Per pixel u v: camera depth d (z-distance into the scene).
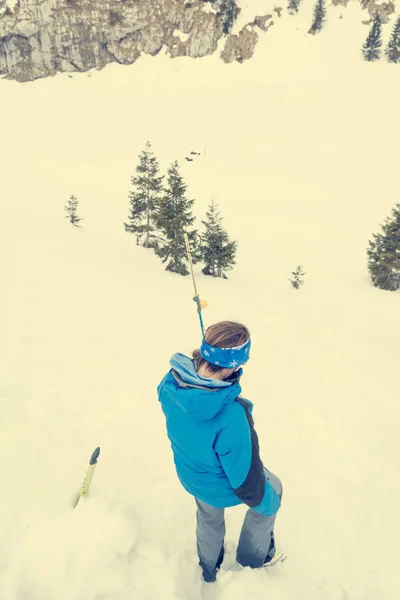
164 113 117.81
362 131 98.88
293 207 66.56
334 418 6.34
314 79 125.06
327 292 29.45
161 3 138.62
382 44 131.50
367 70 124.25
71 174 80.12
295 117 109.75
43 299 12.34
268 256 44.09
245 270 37.12
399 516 4.21
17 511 3.02
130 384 6.67
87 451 4.15
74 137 103.62
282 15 142.25
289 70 130.00
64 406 5.26
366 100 112.75
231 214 62.97
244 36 139.88
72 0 133.75
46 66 134.88
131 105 122.44
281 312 18.91
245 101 120.19
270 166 87.25
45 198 61.72
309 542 3.58
